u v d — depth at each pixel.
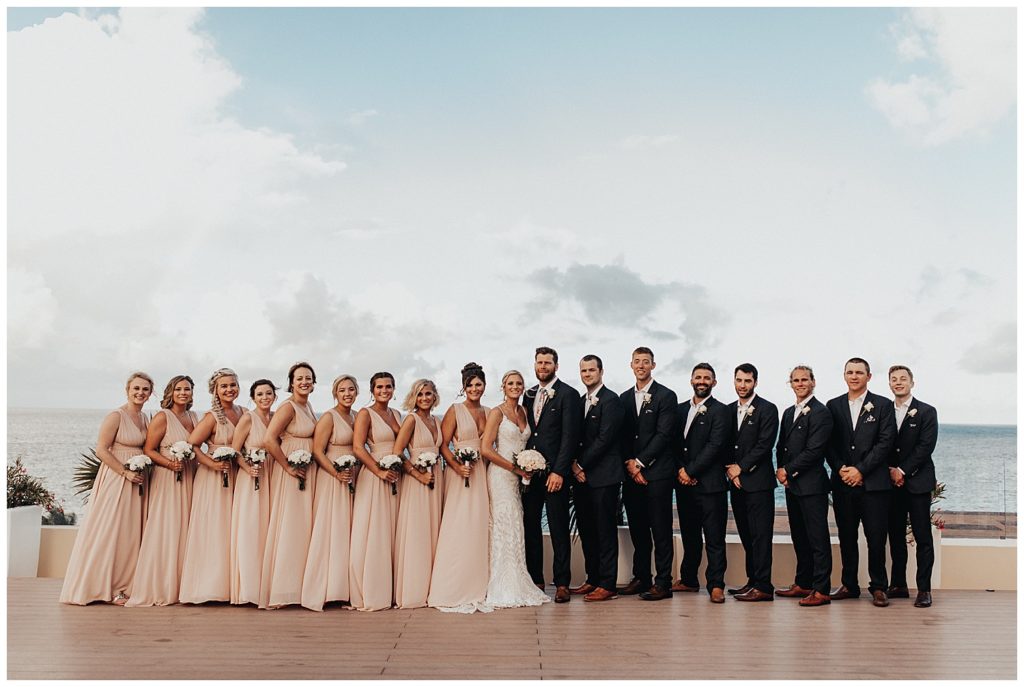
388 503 6.19
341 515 6.12
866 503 6.31
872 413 6.35
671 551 6.50
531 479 6.52
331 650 4.98
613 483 6.46
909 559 7.01
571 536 7.27
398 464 6.08
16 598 6.32
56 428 42.09
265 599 6.03
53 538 7.60
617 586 6.95
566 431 6.39
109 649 4.97
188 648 5.00
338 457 6.11
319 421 6.16
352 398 6.25
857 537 6.76
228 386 6.18
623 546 7.09
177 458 6.04
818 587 6.29
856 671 4.64
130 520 6.22
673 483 6.66
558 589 6.36
